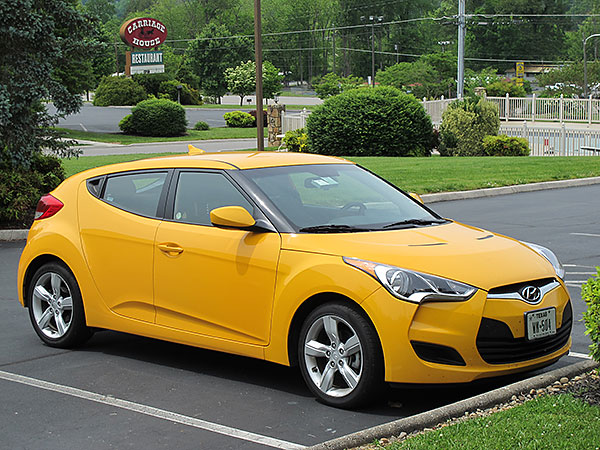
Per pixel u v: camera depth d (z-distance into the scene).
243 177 6.30
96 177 7.20
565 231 13.30
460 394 5.76
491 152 30.91
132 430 5.18
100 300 6.89
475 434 4.52
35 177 15.77
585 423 4.63
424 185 19.30
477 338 5.20
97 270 6.88
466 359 5.18
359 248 5.52
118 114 64.94
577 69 87.50
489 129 31.80
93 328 7.14
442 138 30.89
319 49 149.12
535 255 5.86
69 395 5.94
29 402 5.79
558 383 5.52
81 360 6.91
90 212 7.04
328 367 5.53
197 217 6.38
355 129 29.62
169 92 82.50
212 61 102.12
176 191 6.59
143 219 6.66
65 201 7.29
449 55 80.69
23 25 15.43
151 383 6.21
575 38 137.75
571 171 22.28
